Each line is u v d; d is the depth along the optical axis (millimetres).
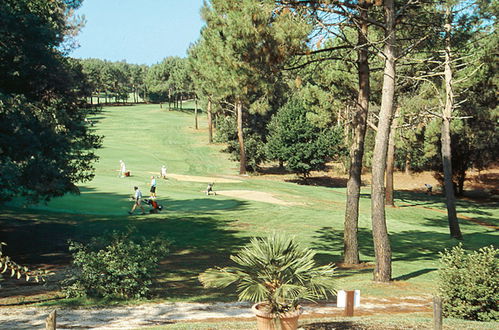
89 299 12422
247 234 24469
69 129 18828
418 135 45844
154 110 137125
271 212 32375
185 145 80562
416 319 9438
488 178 65188
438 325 7434
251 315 10859
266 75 15094
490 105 44812
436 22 19000
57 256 18344
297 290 7145
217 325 8789
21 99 15961
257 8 13867
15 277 15266
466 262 10836
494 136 48406
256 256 7367
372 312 11414
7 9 16406
